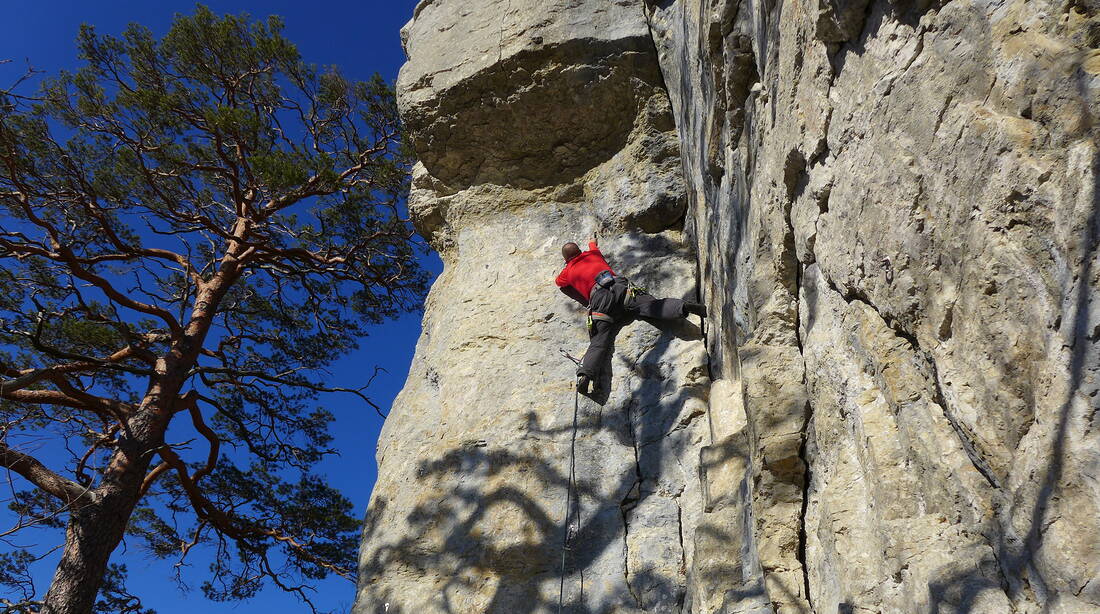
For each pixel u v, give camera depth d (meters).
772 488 3.85
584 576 5.32
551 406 6.22
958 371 2.24
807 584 3.61
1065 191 1.73
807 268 3.83
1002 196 1.95
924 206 2.38
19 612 8.85
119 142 11.78
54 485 8.96
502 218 7.70
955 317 2.23
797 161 3.58
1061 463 1.74
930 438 2.49
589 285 6.57
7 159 9.62
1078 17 1.77
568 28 7.21
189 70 11.89
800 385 3.92
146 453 9.41
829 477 3.46
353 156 13.56
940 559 2.27
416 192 8.30
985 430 2.09
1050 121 1.80
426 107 7.68
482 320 6.96
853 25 2.83
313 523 12.45
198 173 12.41
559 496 5.73
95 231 11.86
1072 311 1.71
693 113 5.89
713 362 6.04
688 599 4.97
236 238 11.07
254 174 11.09
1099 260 1.63
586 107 7.34
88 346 11.15
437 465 6.19
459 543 5.69
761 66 4.07
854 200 2.91
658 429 5.88
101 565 9.07
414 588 5.60
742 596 3.94
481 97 7.50
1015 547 1.97
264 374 11.72
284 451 13.52
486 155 7.79
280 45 12.01
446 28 7.95
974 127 2.08
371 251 13.68
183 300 10.52
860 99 2.83
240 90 12.59
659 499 5.56
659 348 6.30
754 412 3.91
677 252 6.93
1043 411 1.82
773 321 4.13
